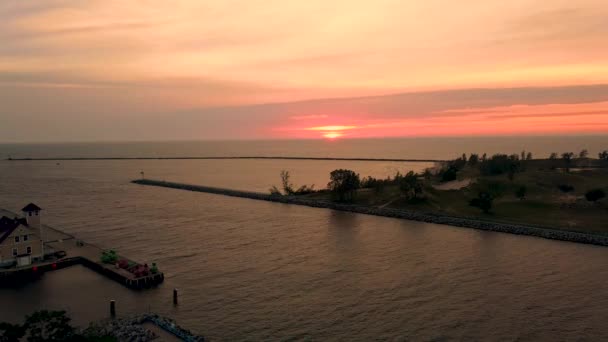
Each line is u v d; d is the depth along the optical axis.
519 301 69.50
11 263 85.94
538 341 56.75
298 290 75.25
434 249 101.69
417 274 83.19
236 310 67.06
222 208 166.00
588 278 80.25
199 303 69.88
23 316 65.06
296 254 98.00
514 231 118.06
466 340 57.09
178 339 55.41
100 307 68.56
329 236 116.31
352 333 59.38
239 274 83.94
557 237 110.50
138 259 93.88
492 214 137.25
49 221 135.50
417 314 65.06
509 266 87.75
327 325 61.78
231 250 101.56
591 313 64.94
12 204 169.62
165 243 108.19
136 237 114.62
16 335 44.81
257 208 166.38
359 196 177.00
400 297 71.62
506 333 58.94
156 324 59.91
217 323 62.59
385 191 180.00
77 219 139.50
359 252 99.44
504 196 160.00
